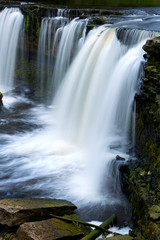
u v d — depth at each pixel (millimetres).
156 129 6832
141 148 7574
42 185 7801
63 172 8367
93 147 8969
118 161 7395
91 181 7902
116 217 6477
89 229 6137
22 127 11242
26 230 5566
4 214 5992
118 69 9062
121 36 9820
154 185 6391
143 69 7996
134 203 6539
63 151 9469
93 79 10250
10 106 13227
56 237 5535
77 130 10375
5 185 7785
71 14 13844
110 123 9031
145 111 7406
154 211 5664
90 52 10836
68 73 11664
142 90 7527
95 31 11523
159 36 7891
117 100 8828
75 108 10820
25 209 5992
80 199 7270
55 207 6328
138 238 5590
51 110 12992
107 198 7312
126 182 7086
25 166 8672
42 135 10594
